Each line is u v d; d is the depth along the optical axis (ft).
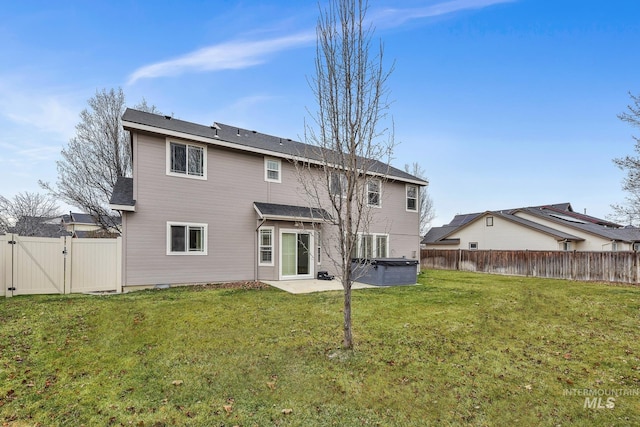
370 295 32.27
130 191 36.91
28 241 30.63
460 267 70.69
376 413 11.28
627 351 17.44
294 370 14.61
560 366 15.39
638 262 47.14
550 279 52.44
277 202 43.52
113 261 33.55
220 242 39.24
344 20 16.65
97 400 11.98
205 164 38.52
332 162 17.94
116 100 58.18
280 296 30.81
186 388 12.91
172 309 25.00
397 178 53.31
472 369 14.94
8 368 14.61
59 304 26.04
